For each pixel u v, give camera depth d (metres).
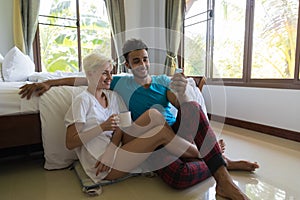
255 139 1.98
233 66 2.61
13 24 2.79
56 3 3.10
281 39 2.10
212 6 2.72
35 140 1.28
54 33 3.13
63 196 1.05
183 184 1.08
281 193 1.06
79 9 3.23
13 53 1.81
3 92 1.20
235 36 2.55
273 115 2.11
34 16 2.84
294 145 1.80
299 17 1.91
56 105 1.29
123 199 1.02
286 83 2.03
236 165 1.29
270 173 1.27
